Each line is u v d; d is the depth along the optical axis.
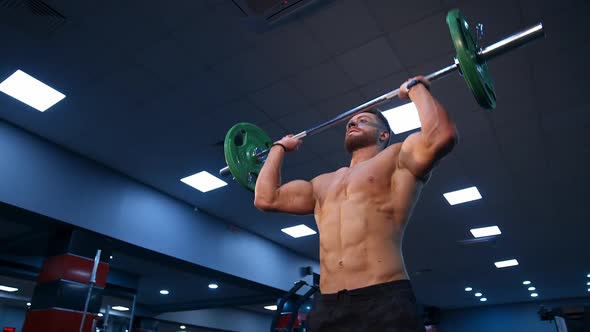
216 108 4.21
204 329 12.51
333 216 1.11
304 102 4.10
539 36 1.29
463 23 1.33
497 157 4.95
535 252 7.95
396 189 1.06
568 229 6.87
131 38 3.41
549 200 5.91
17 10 3.14
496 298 11.72
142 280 8.64
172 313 11.33
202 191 5.85
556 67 3.62
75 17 3.21
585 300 11.27
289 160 5.05
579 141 4.61
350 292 0.95
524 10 3.13
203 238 6.29
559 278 9.64
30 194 4.43
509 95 3.97
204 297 10.00
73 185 4.85
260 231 7.19
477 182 5.48
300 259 8.22
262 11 3.11
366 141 1.30
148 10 3.16
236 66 3.68
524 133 4.51
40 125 4.50
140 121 4.41
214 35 3.37
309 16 3.18
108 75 3.80
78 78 3.84
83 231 4.93
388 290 0.92
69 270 4.71
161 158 5.08
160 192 5.86
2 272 6.58
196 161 5.13
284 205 1.31
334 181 1.22
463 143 4.71
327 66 3.67
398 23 3.24
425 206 6.14
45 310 4.57
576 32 3.28
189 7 3.12
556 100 4.01
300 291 7.93
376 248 0.98
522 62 3.59
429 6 3.11
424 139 1.03
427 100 1.09
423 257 8.37
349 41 3.41
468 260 8.47
